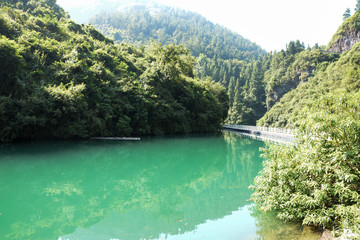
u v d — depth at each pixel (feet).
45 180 40.32
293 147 26.27
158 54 145.59
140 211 28.22
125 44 168.35
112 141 88.79
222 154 69.97
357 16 268.00
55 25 127.03
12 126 72.79
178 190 36.70
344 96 23.21
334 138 21.40
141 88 112.68
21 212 26.96
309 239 17.94
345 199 19.30
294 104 215.92
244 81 376.07
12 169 46.32
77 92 83.05
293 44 354.95
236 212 27.12
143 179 43.01
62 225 24.13
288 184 23.11
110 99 100.17
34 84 81.30
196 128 141.59
